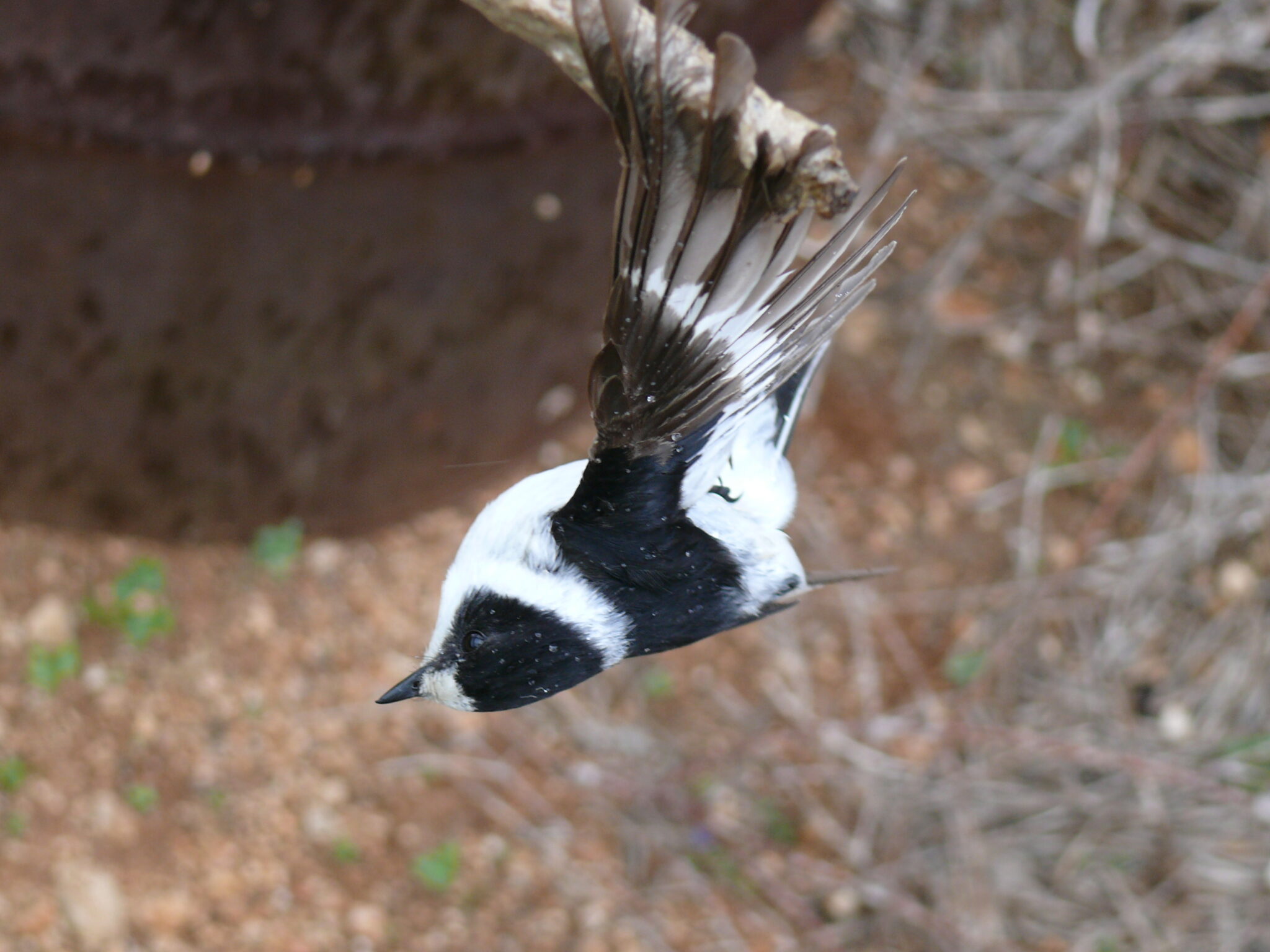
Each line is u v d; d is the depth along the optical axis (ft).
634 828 18.78
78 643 18.70
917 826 19.04
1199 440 23.47
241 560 19.90
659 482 6.68
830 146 5.67
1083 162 26.16
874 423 23.32
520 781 18.97
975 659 20.54
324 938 17.15
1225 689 20.72
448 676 7.07
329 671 19.47
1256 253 25.05
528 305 14.15
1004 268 25.58
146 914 16.87
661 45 5.47
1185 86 25.70
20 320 12.87
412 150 12.21
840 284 5.83
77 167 11.75
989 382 24.17
